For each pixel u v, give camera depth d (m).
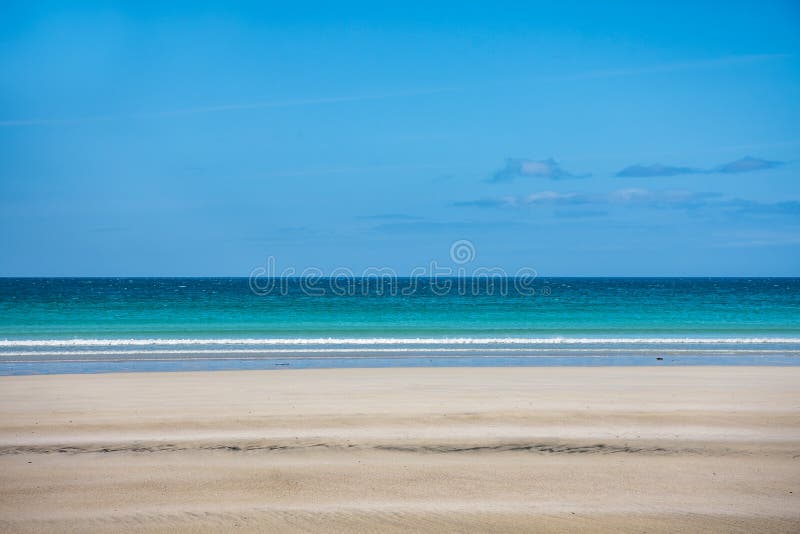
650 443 9.73
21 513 7.03
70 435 10.23
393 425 10.87
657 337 28.06
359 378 16.17
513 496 7.57
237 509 7.14
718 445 9.62
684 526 6.71
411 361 20.84
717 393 13.80
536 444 9.68
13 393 13.98
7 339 27.08
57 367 19.52
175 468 8.55
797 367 18.19
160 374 16.89
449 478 8.17
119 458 8.99
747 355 22.25
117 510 7.11
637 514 7.04
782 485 7.96
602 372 17.22
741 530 6.63
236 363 20.39
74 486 7.86
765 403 12.61
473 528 6.63
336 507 7.21
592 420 11.16
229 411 11.96
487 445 9.63
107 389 14.52
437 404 12.58
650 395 13.55
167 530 6.58
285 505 7.26
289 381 15.72
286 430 10.55
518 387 14.70
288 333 29.89
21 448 9.48
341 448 9.48
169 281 132.00
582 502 7.38
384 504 7.30
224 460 8.90
